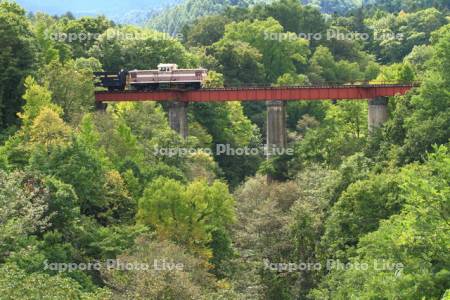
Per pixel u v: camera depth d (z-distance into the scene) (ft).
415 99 393.29
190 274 297.12
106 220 365.20
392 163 368.68
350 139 482.28
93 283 313.53
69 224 326.44
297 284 333.83
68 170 358.23
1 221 278.46
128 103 575.38
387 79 640.99
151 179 406.62
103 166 381.60
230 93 561.43
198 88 580.30
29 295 224.94
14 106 486.38
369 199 303.48
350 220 304.30
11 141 403.54
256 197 449.06
